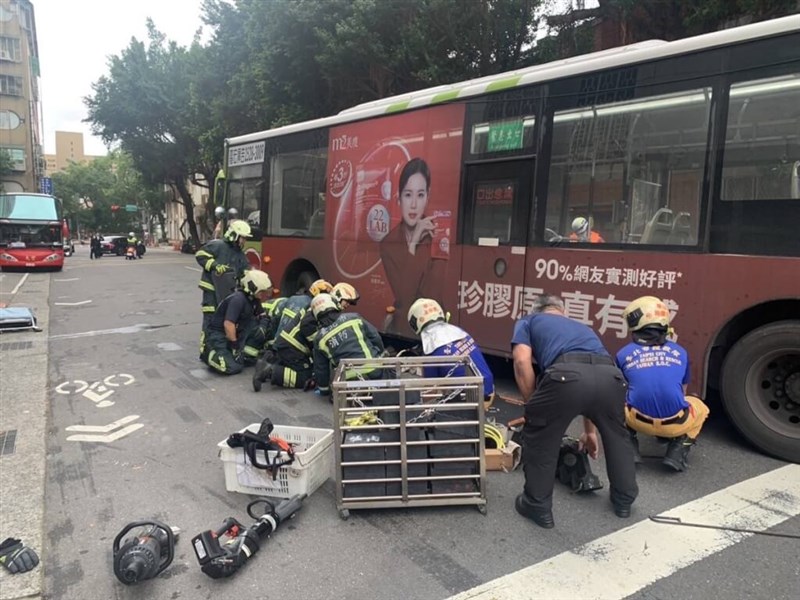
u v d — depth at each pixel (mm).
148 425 5094
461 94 6105
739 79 4238
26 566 2904
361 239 7402
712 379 4664
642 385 3896
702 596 2656
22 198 21547
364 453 3420
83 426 5082
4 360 7488
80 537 3252
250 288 6852
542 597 2670
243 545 2957
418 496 3438
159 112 32281
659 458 4223
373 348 5496
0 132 54500
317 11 13172
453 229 6199
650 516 3396
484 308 5922
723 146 4312
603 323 4996
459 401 3615
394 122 6887
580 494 3707
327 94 15102
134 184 67250
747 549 3029
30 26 59781
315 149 8164
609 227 4977
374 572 2898
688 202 4504
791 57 4004
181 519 3439
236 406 5625
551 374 3180
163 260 32156
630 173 4840
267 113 16438
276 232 9008
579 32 12203
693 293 4461
